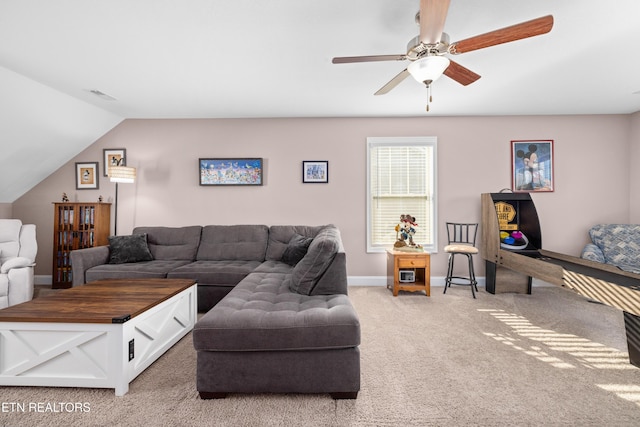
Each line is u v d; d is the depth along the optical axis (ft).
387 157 14.21
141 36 7.54
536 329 8.81
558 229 13.85
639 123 13.28
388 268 13.33
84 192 14.15
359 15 6.71
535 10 6.53
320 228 12.78
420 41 5.80
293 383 5.50
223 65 9.06
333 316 5.64
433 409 5.27
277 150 14.15
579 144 13.79
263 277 9.21
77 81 10.18
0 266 9.98
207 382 5.48
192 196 14.16
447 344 7.84
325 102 12.21
